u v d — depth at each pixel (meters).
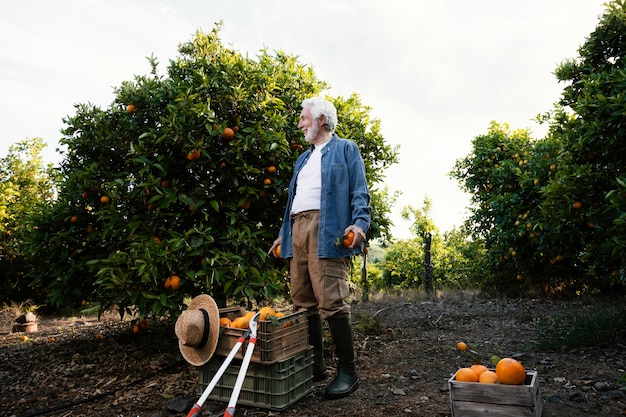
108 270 3.93
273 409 2.74
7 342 5.84
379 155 5.39
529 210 8.53
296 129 4.67
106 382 3.56
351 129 5.22
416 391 3.12
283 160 4.42
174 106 4.08
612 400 2.87
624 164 4.57
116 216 4.22
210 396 2.93
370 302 8.93
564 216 4.82
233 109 4.42
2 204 11.23
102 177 4.64
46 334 6.25
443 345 4.58
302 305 3.26
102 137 4.59
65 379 3.72
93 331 5.98
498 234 9.63
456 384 2.41
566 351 4.22
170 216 4.21
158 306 3.87
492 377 2.43
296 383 2.91
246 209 4.46
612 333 4.49
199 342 2.86
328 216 2.99
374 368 3.72
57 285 4.77
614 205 4.02
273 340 2.73
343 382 3.02
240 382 2.32
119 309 4.36
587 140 4.54
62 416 2.91
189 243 3.97
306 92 5.19
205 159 4.17
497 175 9.88
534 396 2.29
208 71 4.71
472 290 10.56
